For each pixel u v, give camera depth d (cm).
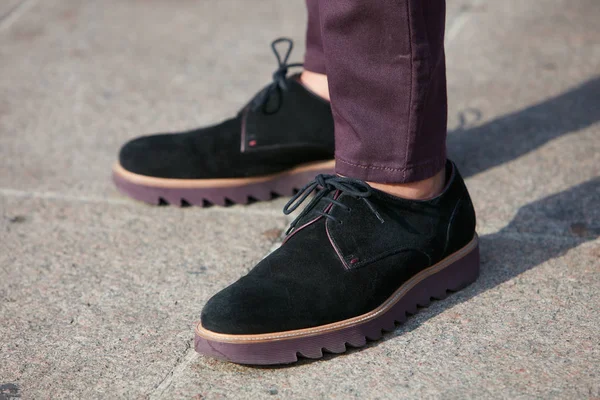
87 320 152
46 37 320
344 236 139
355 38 132
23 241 184
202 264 171
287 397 127
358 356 138
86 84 276
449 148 221
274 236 183
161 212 197
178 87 271
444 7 133
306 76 195
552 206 187
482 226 181
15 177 217
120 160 202
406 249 143
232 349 132
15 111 258
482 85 260
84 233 187
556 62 273
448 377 130
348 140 141
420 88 132
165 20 333
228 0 355
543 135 224
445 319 147
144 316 153
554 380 127
